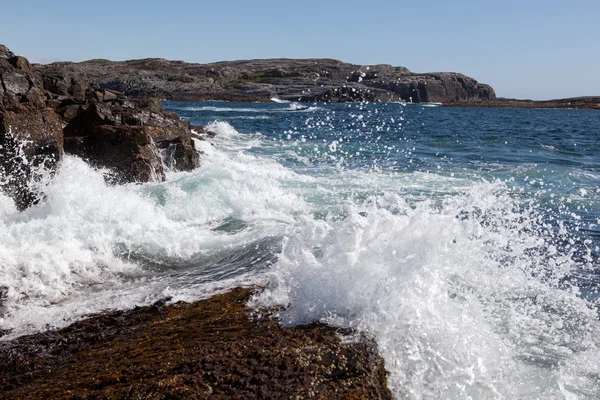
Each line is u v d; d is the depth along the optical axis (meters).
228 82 103.38
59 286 4.99
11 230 5.96
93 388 3.07
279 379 3.04
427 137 22.47
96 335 3.95
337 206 8.34
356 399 2.99
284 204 8.21
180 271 5.46
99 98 15.55
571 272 5.56
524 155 16.86
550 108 101.94
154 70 111.06
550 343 3.95
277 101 84.62
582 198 9.76
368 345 3.49
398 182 10.85
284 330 3.73
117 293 4.86
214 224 7.16
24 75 11.27
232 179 8.62
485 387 3.40
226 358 3.25
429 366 3.48
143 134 9.02
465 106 100.75
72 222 6.33
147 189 7.90
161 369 3.18
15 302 4.66
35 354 3.74
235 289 4.71
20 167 7.21
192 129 19.91
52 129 7.69
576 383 3.50
